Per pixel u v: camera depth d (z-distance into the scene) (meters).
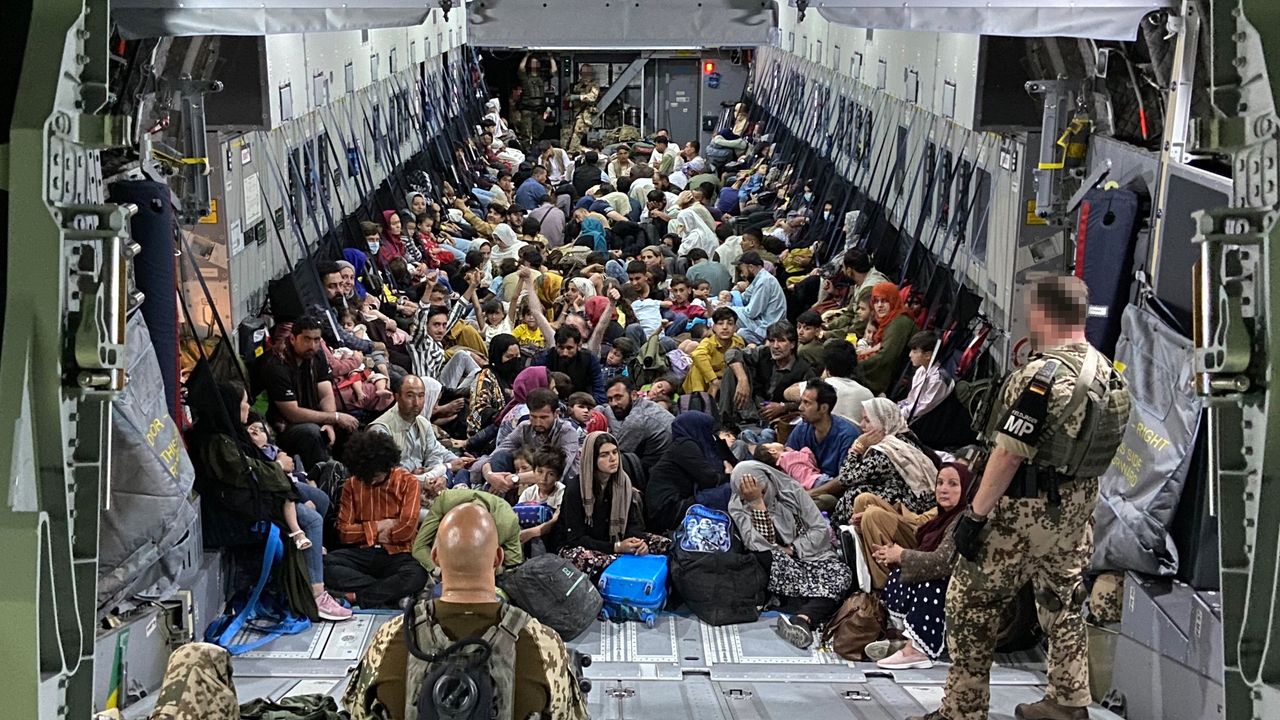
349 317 10.13
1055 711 5.39
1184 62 5.88
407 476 7.42
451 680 3.09
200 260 8.35
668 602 7.41
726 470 8.14
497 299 11.77
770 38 6.56
